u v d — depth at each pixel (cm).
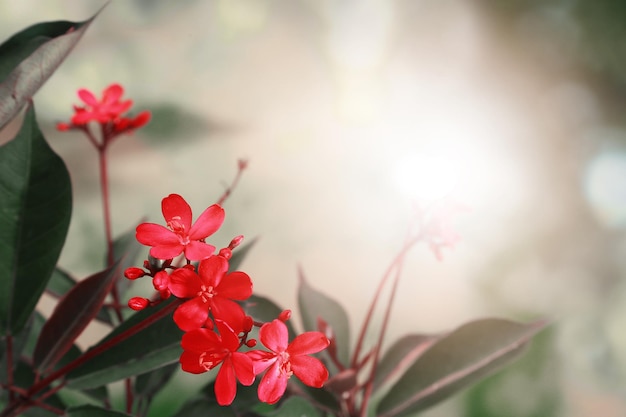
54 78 145
